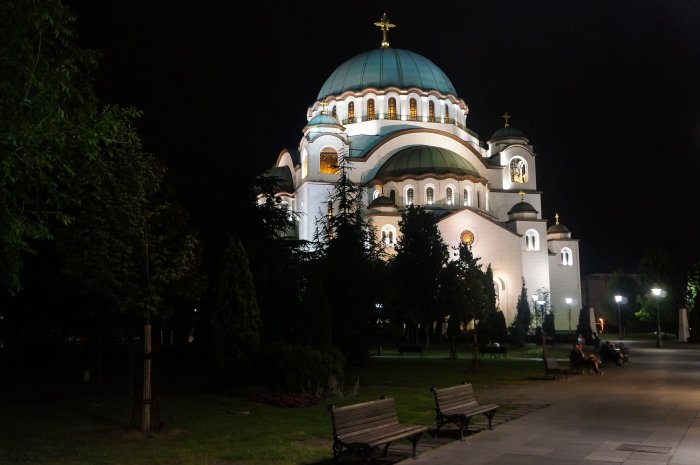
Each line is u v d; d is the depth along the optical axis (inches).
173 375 1055.6
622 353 1429.6
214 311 877.2
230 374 855.1
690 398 805.2
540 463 438.3
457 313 1446.9
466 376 1136.8
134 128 540.4
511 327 2551.7
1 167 419.2
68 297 860.6
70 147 466.0
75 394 773.3
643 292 3326.8
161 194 735.7
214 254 1190.9
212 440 533.6
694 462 438.9
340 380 876.6
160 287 634.8
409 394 853.8
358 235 1390.3
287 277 1197.1
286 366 814.5
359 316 1323.8
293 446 507.5
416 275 2092.8
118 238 613.0
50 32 478.6
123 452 483.8
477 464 437.4
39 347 1262.3
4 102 418.6
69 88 463.2
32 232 461.4
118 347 1373.0
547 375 1096.2
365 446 408.8
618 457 455.5
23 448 494.3
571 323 3371.1
